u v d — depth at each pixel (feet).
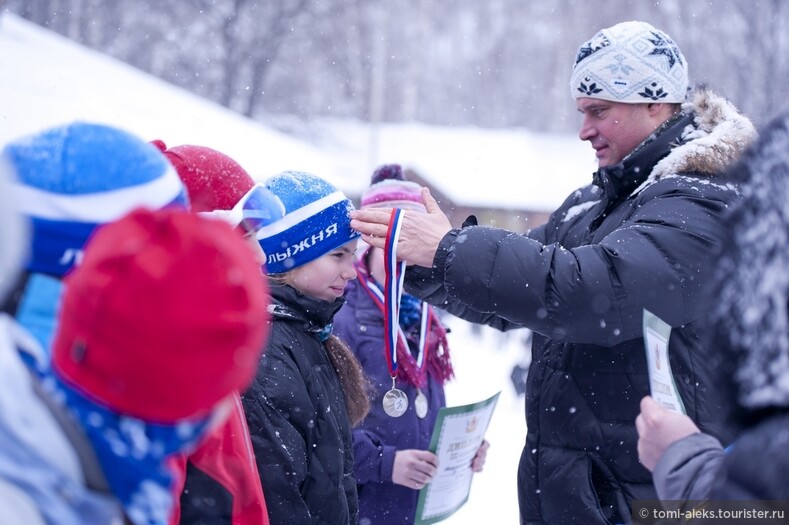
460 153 97.71
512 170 94.38
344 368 8.43
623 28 8.69
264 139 44.75
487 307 7.75
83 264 2.99
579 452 8.11
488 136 101.09
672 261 7.52
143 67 101.50
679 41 105.50
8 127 23.70
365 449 9.70
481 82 137.28
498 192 91.04
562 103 122.11
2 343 3.05
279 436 7.00
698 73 102.01
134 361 2.84
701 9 104.17
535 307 7.58
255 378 7.11
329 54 110.42
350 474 8.04
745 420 3.83
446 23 142.00
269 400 7.06
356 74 112.37
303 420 7.25
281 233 7.85
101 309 2.83
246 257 3.15
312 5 108.06
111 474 3.01
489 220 91.09
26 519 2.79
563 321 7.57
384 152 98.07
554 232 9.89
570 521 8.11
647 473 7.86
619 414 7.91
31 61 30.19
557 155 97.86
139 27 101.35
